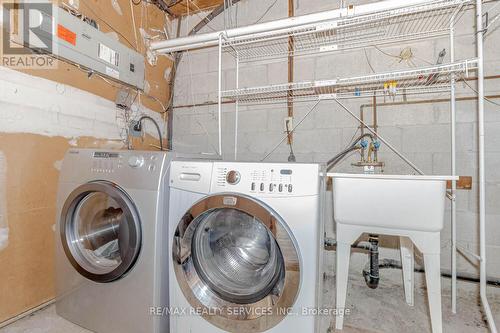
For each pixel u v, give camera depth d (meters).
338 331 1.33
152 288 1.15
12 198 1.38
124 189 1.20
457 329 1.35
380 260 1.86
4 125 1.34
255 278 1.13
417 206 1.19
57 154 1.60
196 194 1.12
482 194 1.27
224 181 1.08
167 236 1.19
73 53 1.65
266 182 1.03
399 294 1.71
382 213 1.24
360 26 1.89
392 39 1.92
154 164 1.18
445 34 1.81
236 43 2.04
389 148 1.92
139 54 2.25
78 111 1.75
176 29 2.68
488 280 1.66
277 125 2.26
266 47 2.21
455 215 1.65
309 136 2.15
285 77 2.24
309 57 2.16
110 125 2.01
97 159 1.28
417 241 1.21
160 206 1.16
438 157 1.81
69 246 1.30
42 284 1.50
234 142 2.42
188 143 2.63
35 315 1.42
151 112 2.46
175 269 1.15
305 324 0.98
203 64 2.58
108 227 1.34
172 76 2.68
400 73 1.55
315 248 0.97
